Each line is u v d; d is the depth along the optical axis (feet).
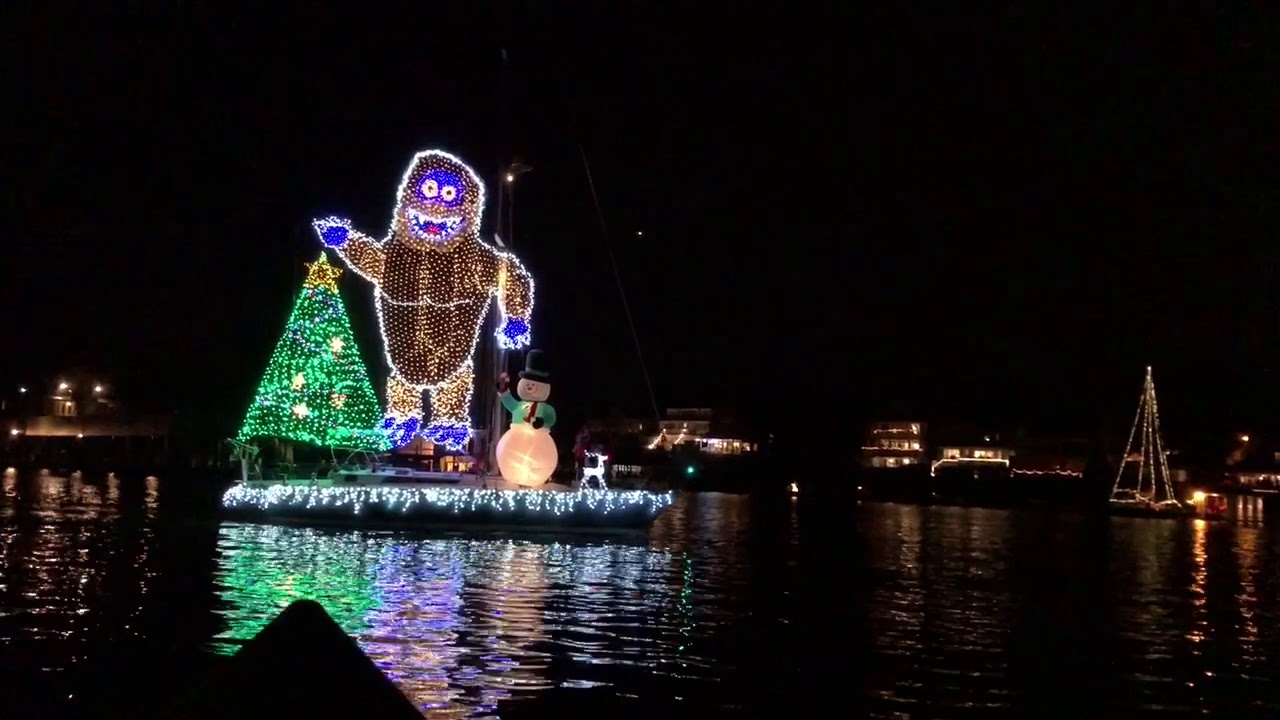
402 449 94.99
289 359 84.53
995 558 81.61
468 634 39.04
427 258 79.41
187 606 42.68
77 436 212.43
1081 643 43.50
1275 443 266.98
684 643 39.55
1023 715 31.32
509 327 82.33
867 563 74.02
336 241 78.13
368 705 10.80
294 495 78.23
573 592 50.90
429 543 70.54
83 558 57.93
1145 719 31.58
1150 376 195.62
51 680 30.71
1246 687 36.09
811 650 39.45
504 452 81.56
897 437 285.02
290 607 11.50
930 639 42.91
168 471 184.24
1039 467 274.98
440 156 80.12
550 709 29.40
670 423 287.07
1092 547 100.99
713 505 168.76
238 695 10.75
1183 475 258.37
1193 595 61.87
